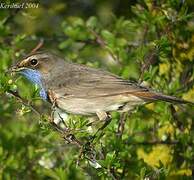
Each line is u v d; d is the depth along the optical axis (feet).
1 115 49.34
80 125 38.24
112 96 42.19
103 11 58.44
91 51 54.13
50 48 56.34
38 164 48.42
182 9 45.09
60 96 43.93
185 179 45.62
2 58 50.01
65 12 59.82
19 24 56.39
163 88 46.09
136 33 51.34
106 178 39.58
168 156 46.34
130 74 47.96
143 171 39.34
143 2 49.11
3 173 47.24
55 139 48.37
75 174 46.50
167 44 42.42
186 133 45.83
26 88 43.04
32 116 49.52
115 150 40.75
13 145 48.83
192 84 46.91
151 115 46.78
